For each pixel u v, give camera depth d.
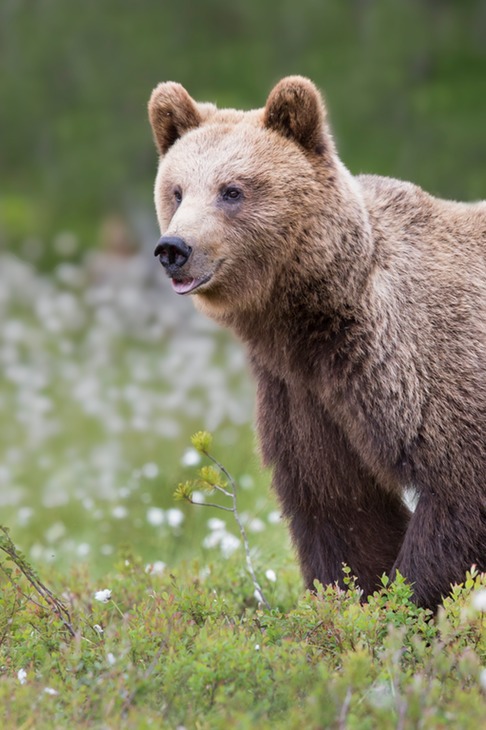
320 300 10.20
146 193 45.44
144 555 14.95
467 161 39.56
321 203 10.25
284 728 7.16
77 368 26.42
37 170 49.56
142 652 8.63
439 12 44.53
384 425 10.08
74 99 48.09
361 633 8.70
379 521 11.00
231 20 46.50
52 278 42.41
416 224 10.73
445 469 9.95
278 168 10.35
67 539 16.39
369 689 7.50
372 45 43.09
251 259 10.34
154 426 21.34
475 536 9.96
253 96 44.34
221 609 9.92
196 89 45.56
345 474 10.73
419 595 10.05
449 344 10.12
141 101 46.59
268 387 10.93
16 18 49.28
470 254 10.68
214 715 7.52
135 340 30.47
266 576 11.88
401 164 39.94
